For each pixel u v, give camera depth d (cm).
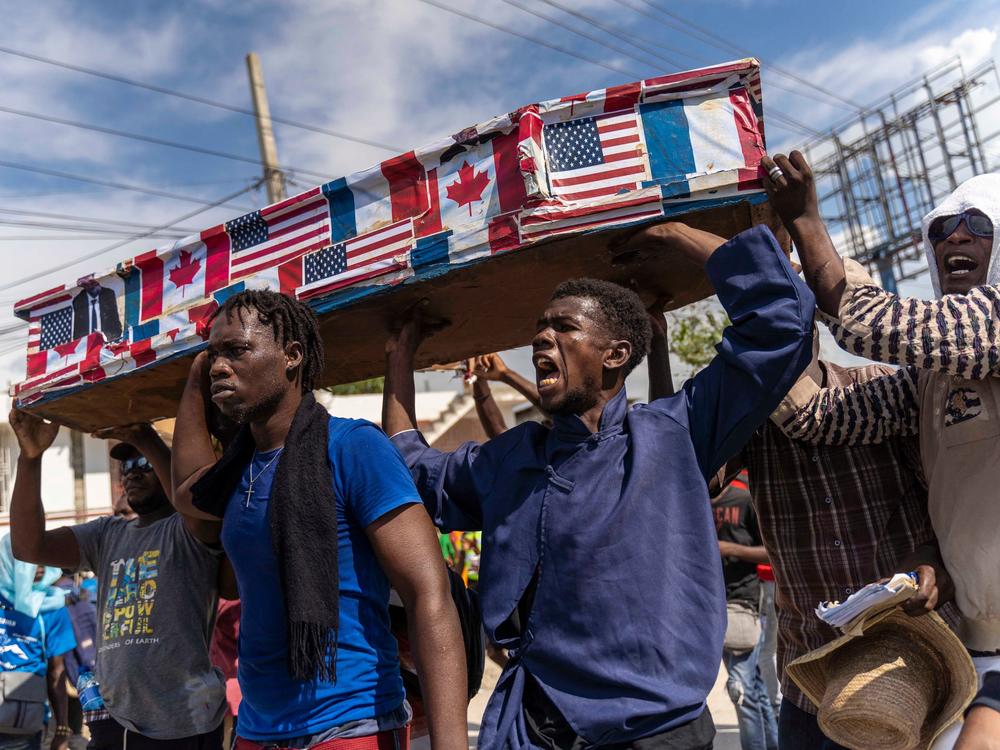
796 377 220
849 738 233
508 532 230
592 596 214
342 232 277
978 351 219
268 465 237
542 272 268
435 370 401
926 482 265
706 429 229
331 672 217
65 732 598
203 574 347
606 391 238
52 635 547
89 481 2192
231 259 297
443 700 212
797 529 285
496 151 253
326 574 218
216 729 349
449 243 255
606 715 206
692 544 219
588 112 248
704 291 311
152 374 311
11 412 350
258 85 1605
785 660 295
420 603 219
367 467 226
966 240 247
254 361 237
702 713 214
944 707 236
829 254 237
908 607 230
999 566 231
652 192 241
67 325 338
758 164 243
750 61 243
